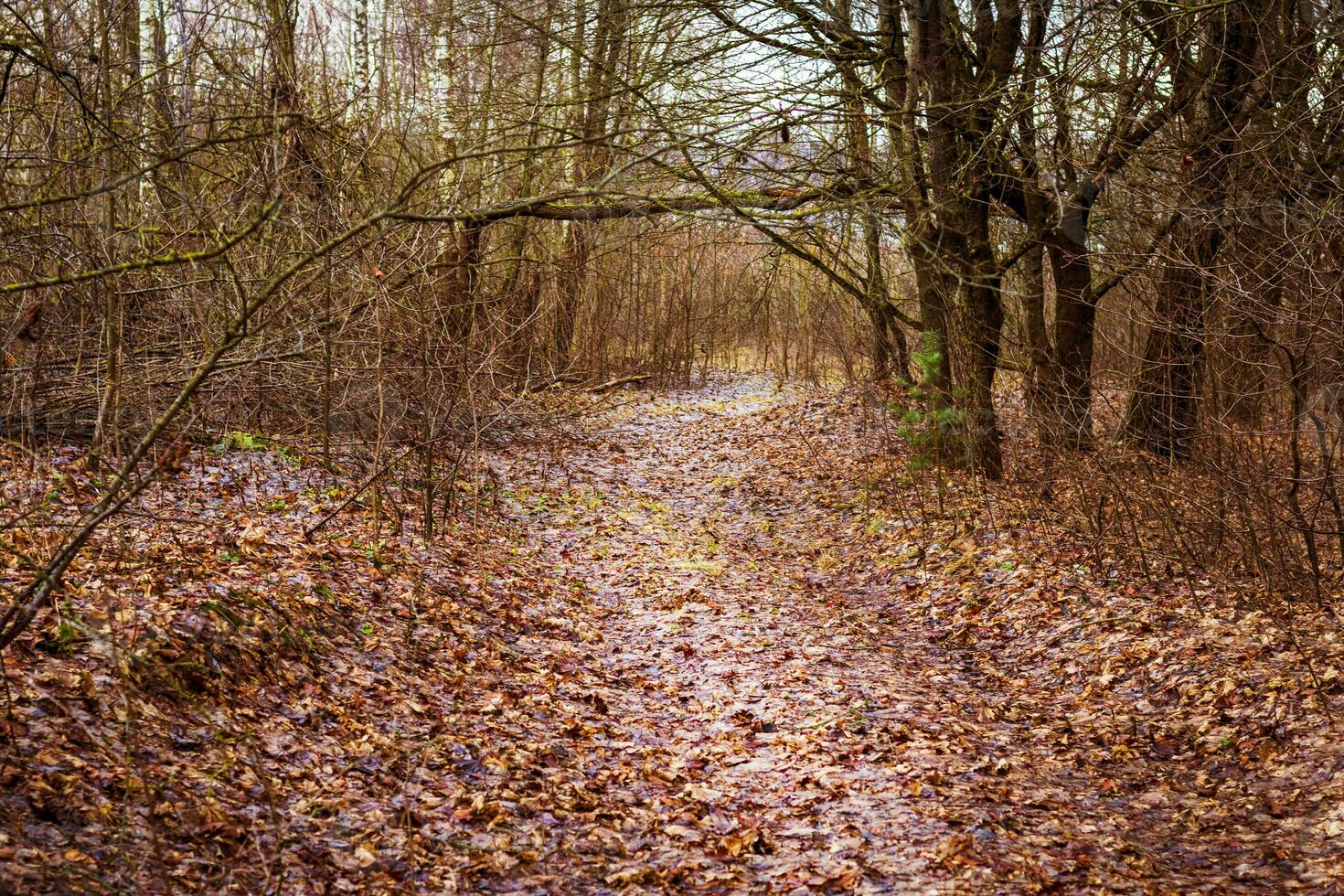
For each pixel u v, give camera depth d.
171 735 5.16
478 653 7.98
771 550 13.52
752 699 7.77
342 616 7.50
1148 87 12.35
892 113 12.58
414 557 9.56
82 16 11.49
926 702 7.79
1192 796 6.08
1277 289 8.61
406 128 14.19
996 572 10.76
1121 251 12.73
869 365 20.36
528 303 22.36
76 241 9.59
